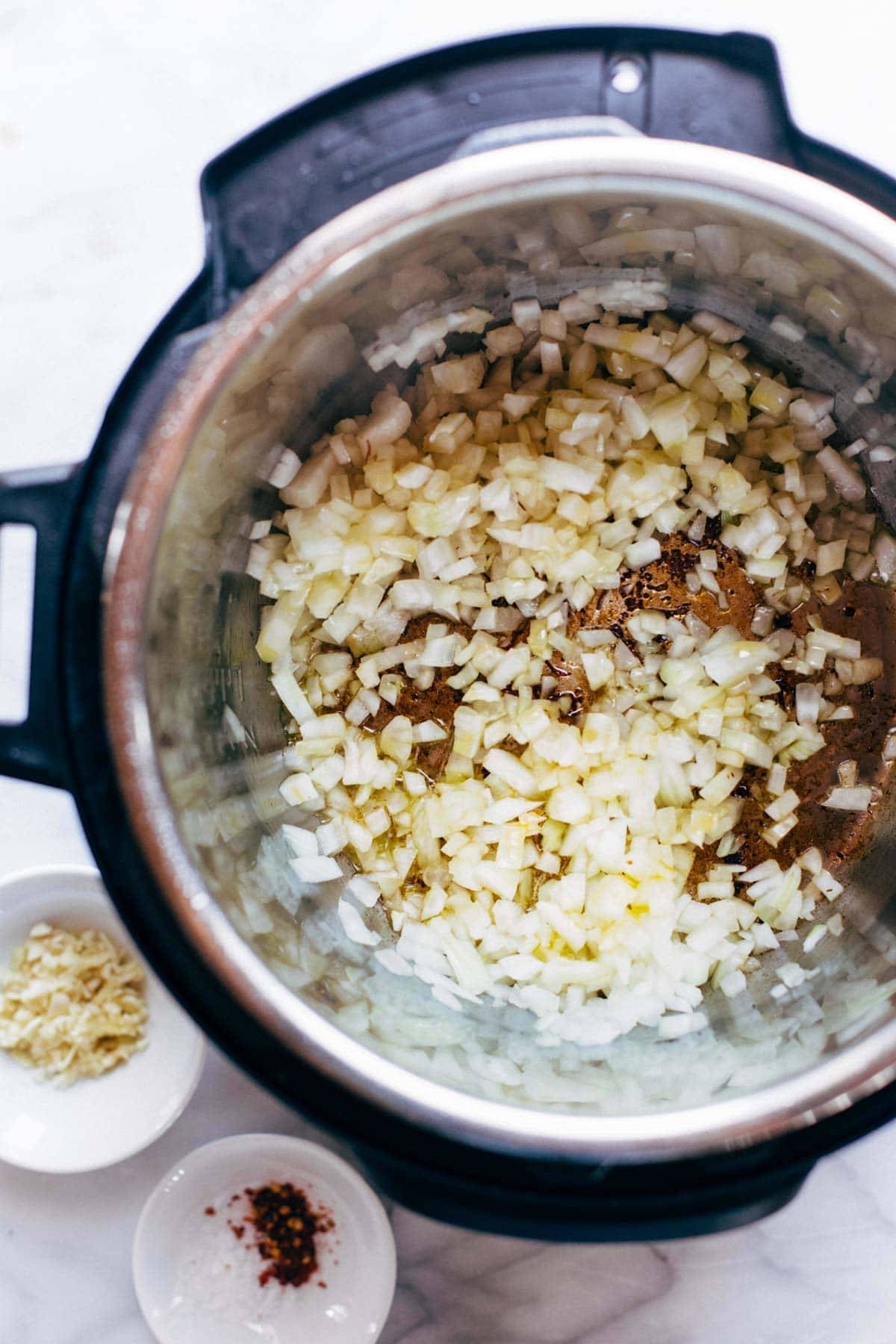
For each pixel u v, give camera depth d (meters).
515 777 0.53
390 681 0.54
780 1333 0.54
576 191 0.43
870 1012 0.46
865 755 0.54
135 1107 0.54
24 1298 0.55
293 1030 0.43
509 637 0.54
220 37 0.56
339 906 0.53
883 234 0.43
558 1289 0.55
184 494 0.44
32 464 0.56
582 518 0.52
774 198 0.43
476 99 0.45
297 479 0.52
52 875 0.54
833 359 0.50
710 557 0.54
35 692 0.45
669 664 0.53
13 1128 0.54
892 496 0.53
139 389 0.45
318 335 0.47
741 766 0.53
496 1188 0.46
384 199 0.42
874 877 0.53
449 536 0.53
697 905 0.53
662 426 0.52
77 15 0.56
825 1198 0.54
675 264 0.48
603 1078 0.48
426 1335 0.55
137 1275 0.54
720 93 0.45
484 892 0.53
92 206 0.56
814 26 0.54
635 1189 0.45
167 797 0.43
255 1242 0.54
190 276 0.56
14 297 0.56
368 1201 0.53
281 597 0.53
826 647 0.54
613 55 0.45
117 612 0.42
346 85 0.45
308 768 0.54
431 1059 0.46
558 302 0.51
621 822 0.53
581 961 0.52
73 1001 0.54
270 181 0.45
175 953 0.45
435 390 0.52
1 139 0.56
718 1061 0.48
